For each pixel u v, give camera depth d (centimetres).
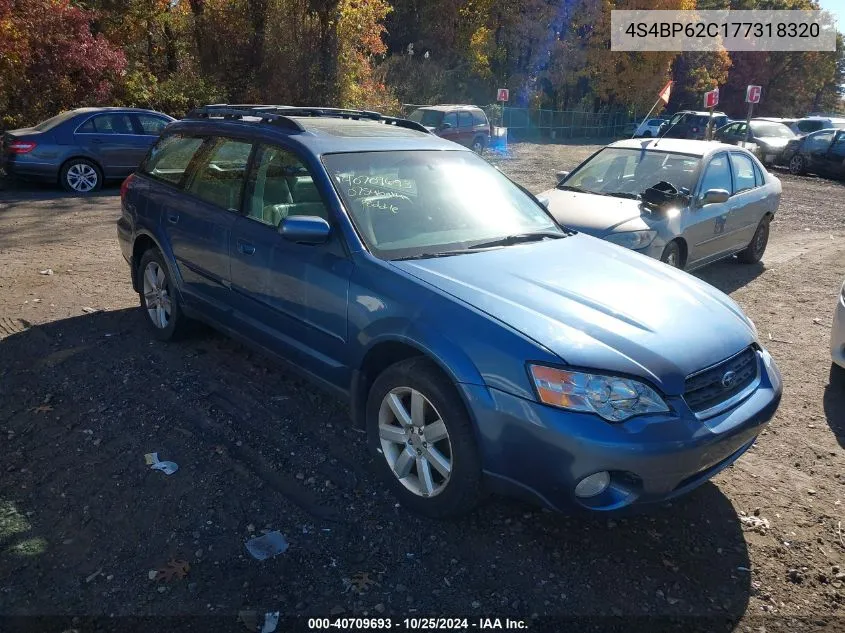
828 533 332
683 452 282
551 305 319
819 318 677
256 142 438
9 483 342
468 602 277
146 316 554
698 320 332
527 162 2180
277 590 278
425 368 320
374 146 423
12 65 1452
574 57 4075
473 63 3784
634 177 779
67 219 1020
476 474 306
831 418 457
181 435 392
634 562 304
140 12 2091
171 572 284
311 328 381
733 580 297
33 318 579
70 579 280
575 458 277
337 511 331
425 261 356
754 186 863
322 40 2205
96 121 1284
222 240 439
